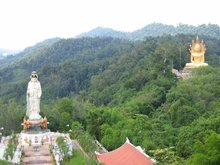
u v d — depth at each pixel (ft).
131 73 539.70
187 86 405.80
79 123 342.85
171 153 220.23
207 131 257.14
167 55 562.25
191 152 241.35
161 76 480.23
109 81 566.77
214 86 406.21
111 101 480.23
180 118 335.47
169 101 385.91
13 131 319.06
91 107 401.90
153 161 212.43
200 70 480.23
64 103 373.40
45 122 298.15
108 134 291.79
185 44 655.35
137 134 279.08
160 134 292.20
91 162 220.43
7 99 610.24
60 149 259.80
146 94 422.82
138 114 341.41
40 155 264.11
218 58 625.00
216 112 327.47
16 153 253.85
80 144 289.12
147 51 636.07
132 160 211.41
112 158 224.94
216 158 171.32
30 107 300.40
